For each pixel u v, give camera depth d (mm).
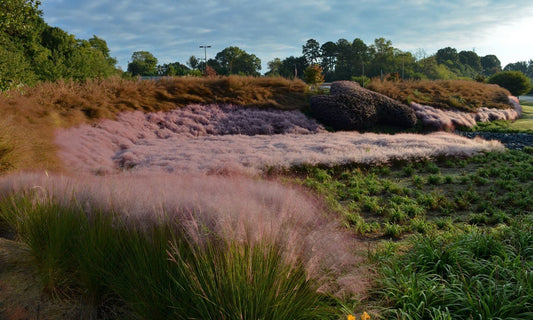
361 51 127938
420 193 8016
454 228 5676
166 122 18734
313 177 9828
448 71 130125
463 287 3119
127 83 21312
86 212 3232
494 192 7801
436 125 21703
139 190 3848
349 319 2029
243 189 4723
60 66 27531
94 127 16047
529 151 13469
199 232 2572
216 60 149500
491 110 26609
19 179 5234
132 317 2480
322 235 2930
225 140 16125
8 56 16172
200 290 2238
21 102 14398
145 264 2488
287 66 127938
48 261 2771
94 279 2602
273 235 2605
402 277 3256
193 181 5812
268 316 2203
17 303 2506
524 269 3305
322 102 21297
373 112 21016
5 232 3969
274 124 20172
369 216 6750
